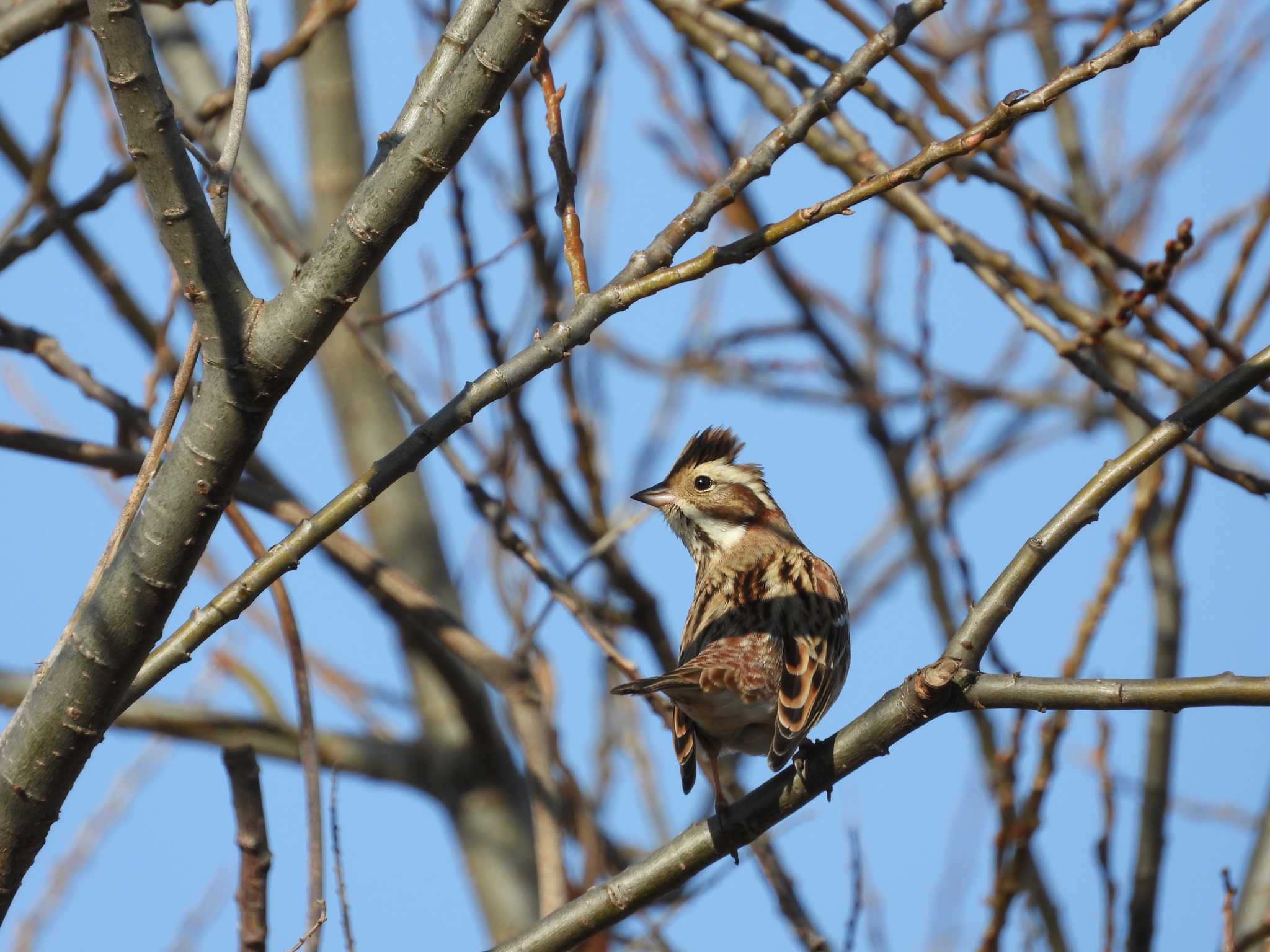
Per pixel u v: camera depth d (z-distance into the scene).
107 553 6.68
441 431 6.96
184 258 6.36
